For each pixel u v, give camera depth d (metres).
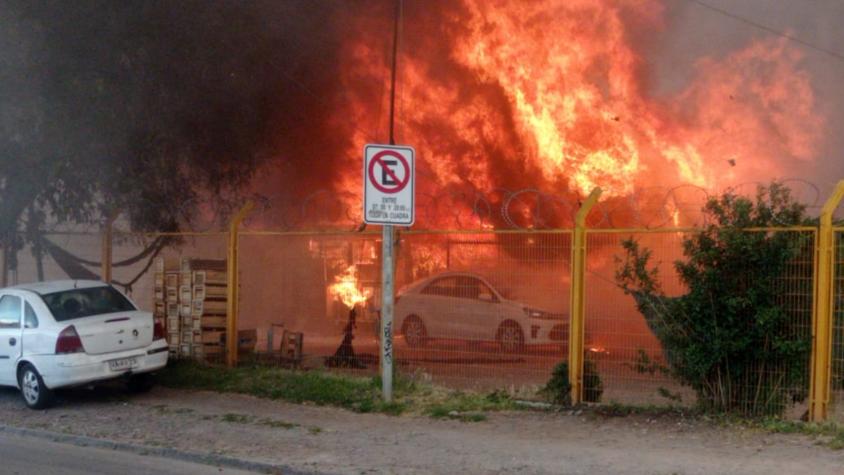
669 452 8.38
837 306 9.00
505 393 10.89
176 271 14.01
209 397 12.06
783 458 7.97
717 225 9.52
